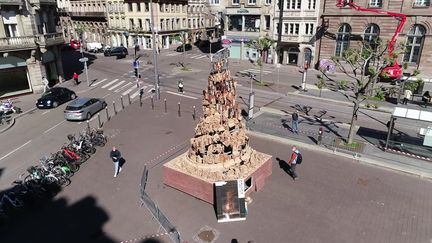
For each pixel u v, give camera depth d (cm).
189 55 6538
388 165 1917
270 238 1363
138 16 7162
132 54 6631
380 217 1484
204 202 1623
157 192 1709
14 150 2277
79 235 1414
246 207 1523
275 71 4916
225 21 5891
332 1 4591
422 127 2000
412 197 1634
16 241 1391
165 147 2258
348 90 3681
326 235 1373
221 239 1364
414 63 4266
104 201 1648
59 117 2945
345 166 1953
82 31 7819
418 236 1363
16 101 3444
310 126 2600
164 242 1359
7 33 3444
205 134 1661
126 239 1382
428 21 4012
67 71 4928
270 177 1836
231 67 5222
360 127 2561
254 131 2480
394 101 3288
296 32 5081
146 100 3434
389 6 4203
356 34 4509
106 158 2111
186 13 7894
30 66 3628
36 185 1656
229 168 1650
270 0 5300
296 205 1577
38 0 3559
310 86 3934
